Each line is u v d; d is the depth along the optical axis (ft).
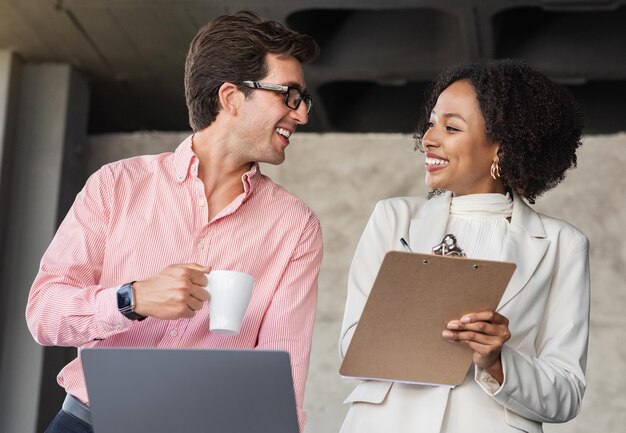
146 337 7.31
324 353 18.22
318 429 17.84
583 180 18.34
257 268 7.58
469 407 7.36
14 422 18.12
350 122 21.01
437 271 6.41
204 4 17.03
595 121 19.95
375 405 7.55
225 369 5.89
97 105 21.56
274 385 5.89
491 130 7.95
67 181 19.70
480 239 7.92
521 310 7.66
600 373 17.38
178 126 22.41
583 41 18.33
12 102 19.47
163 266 7.41
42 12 17.81
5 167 19.08
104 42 18.85
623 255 17.92
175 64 19.49
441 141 8.00
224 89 7.64
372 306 6.56
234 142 7.66
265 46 7.66
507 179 8.11
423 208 8.27
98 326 6.77
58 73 19.81
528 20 18.52
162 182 7.63
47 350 18.65
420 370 7.04
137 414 6.07
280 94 7.64
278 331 7.50
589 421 17.16
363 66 18.84
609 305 17.71
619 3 16.56
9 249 19.08
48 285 7.18
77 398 7.23
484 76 8.11
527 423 7.38
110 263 7.40
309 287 7.72
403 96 20.86
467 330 6.72
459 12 17.03
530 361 7.30
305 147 19.47
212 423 6.04
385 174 19.19
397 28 18.88
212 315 6.50
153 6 17.22
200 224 7.54
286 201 7.81
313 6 16.90
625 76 18.45
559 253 8.00
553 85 8.30
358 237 18.90
